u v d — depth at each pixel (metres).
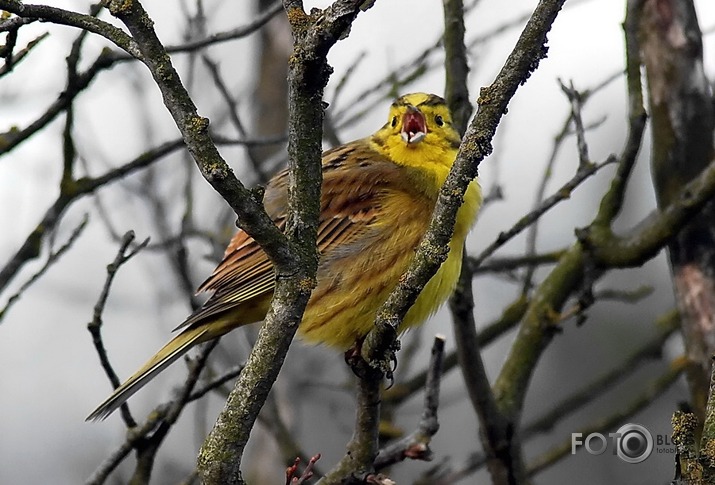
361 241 11.30
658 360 14.59
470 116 11.78
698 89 11.27
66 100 10.80
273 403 12.31
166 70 6.04
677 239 11.26
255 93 16.45
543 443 17.50
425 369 13.92
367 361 8.02
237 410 6.31
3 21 7.98
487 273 13.71
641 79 10.54
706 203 10.20
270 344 6.29
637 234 10.60
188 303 12.43
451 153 11.80
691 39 11.33
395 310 7.45
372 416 9.02
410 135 11.64
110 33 6.51
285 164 14.82
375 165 11.66
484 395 10.64
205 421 12.57
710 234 11.15
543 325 11.33
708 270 11.11
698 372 11.03
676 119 11.23
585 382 17.94
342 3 6.00
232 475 6.32
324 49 6.09
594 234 10.86
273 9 11.19
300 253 6.32
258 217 6.13
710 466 5.57
